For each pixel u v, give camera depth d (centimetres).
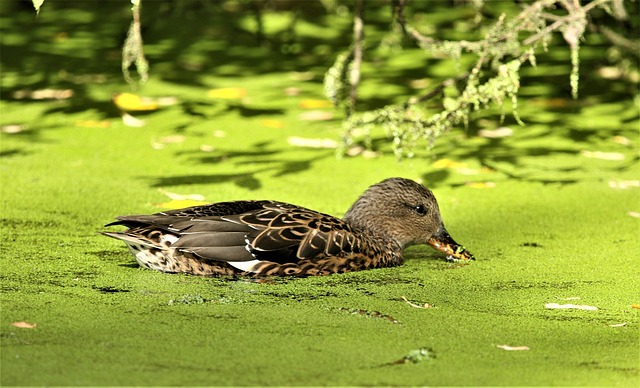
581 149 1502
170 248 954
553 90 1830
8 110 1628
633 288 945
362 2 1434
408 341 770
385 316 838
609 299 910
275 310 846
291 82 1856
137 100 1638
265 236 967
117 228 1111
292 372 685
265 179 1319
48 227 1104
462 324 823
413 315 846
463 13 2392
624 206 1248
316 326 801
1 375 659
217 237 955
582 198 1278
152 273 959
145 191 1255
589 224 1179
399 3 1320
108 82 1811
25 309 822
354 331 791
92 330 770
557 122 1639
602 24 1672
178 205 1191
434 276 990
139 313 822
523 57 1138
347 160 1420
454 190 1307
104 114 1616
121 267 974
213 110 1658
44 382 648
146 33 2222
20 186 1255
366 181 1330
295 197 1248
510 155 1465
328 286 941
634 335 802
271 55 2075
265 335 771
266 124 1584
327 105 1691
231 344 745
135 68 1917
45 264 970
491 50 1152
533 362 725
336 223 1014
